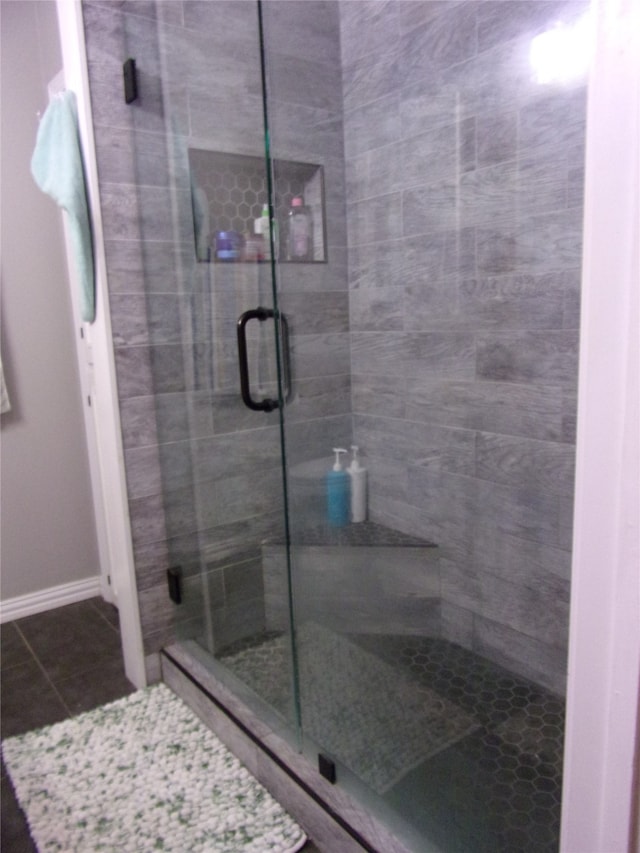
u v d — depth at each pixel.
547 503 1.61
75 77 1.61
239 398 1.84
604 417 0.50
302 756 1.39
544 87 1.46
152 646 1.87
